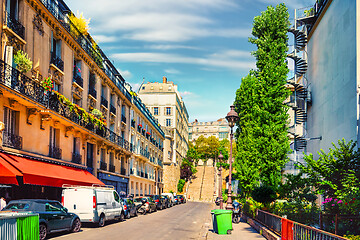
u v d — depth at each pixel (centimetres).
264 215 1794
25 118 2055
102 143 3228
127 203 2677
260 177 2478
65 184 2030
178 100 9144
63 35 2520
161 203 3984
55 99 2281
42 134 2244
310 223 1770
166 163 7425
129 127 4334
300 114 3703
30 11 2077
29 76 2052
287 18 2594
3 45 1805
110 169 3522
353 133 2380
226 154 10825
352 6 2478
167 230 1927
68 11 2680
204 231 1867
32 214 943
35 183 1784
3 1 1819
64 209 1628
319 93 3331
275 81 2456
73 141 2730
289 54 3653
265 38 2541
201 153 12069
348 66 2538
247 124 2512
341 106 2669
